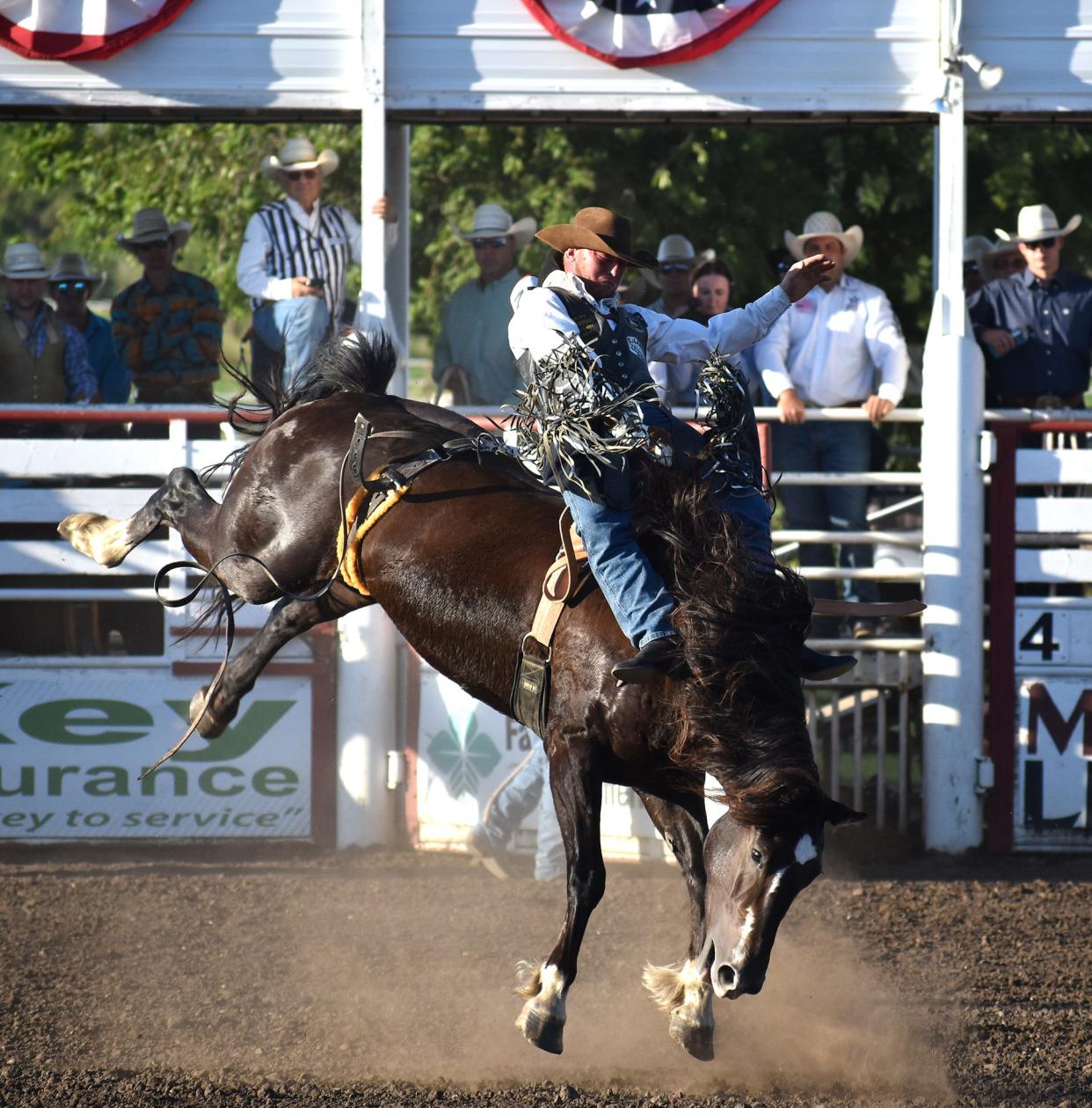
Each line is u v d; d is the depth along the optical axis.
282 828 23.94
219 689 18.62
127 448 23.58
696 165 39.97
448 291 42.94
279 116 25.12
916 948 18.91
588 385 14.16
